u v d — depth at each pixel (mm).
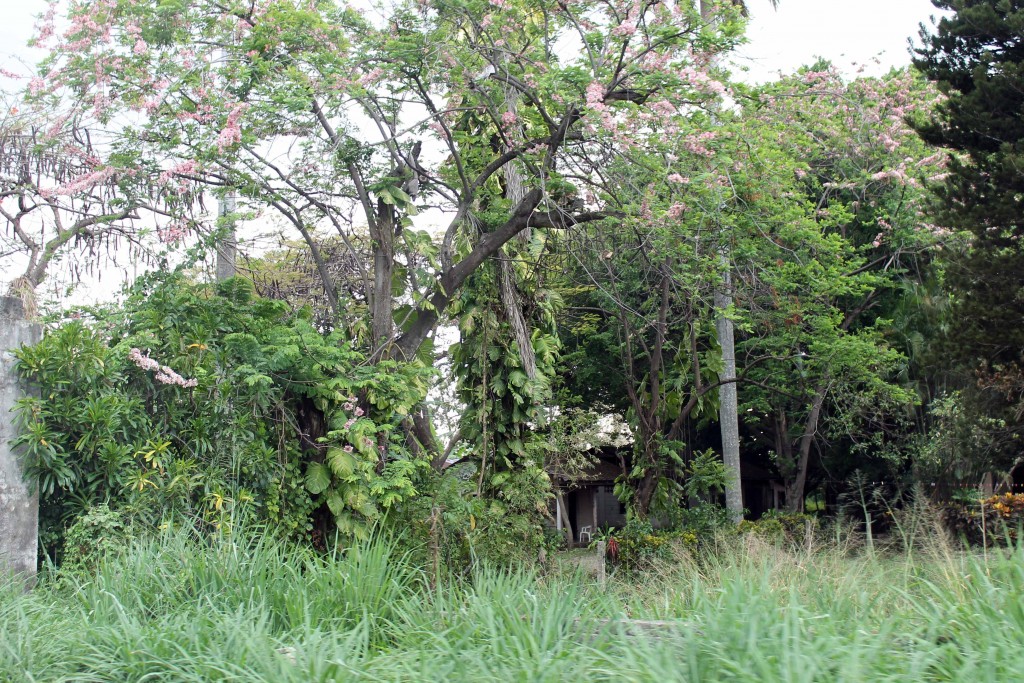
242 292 11398
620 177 11914
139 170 11414
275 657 4812
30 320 9125
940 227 16625
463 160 13766
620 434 25188
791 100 12961
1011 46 14945
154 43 11266
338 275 14531
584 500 29141
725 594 5172
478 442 14797
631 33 11266
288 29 11344
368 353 12703
